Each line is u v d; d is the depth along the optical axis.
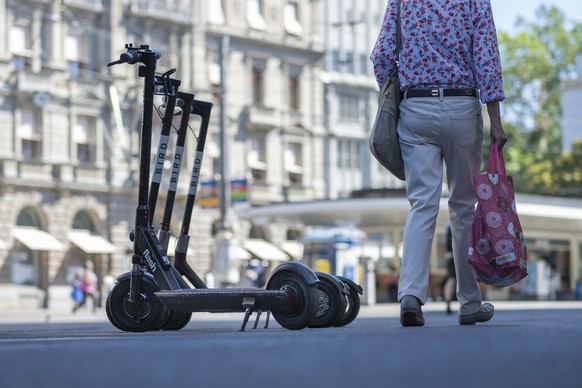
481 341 5.55
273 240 75.19
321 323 9.36
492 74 8.85
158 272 9.25
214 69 72.50
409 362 4.44
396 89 9.11
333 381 3.83
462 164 9.03
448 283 29.44
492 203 8.62
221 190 53.38
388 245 56.06
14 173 62.25
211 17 72.25
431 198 8.90
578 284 62.31
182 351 5.21
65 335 8.80
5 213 61.81
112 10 66.25
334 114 80.31
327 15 81.19
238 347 5.37
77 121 65.19
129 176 66.81
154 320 9.23
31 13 63.06
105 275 65.62
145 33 68.06
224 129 53.34
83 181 64.94
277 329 8.96
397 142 9.06
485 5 8.96
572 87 95.19
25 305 61.88
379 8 84.31
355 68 82.44
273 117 75.50
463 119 8.92
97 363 4.69
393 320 16.19
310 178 78.00
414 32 9.02
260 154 75.31
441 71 8.93
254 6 75.19
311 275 8.70
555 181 88.44
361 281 51.56
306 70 78.12
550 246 61.28
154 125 65.75
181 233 10.02
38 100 62.72
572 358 4.60
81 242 64.44
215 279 53.25
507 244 8.59
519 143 97.12
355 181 81.38
